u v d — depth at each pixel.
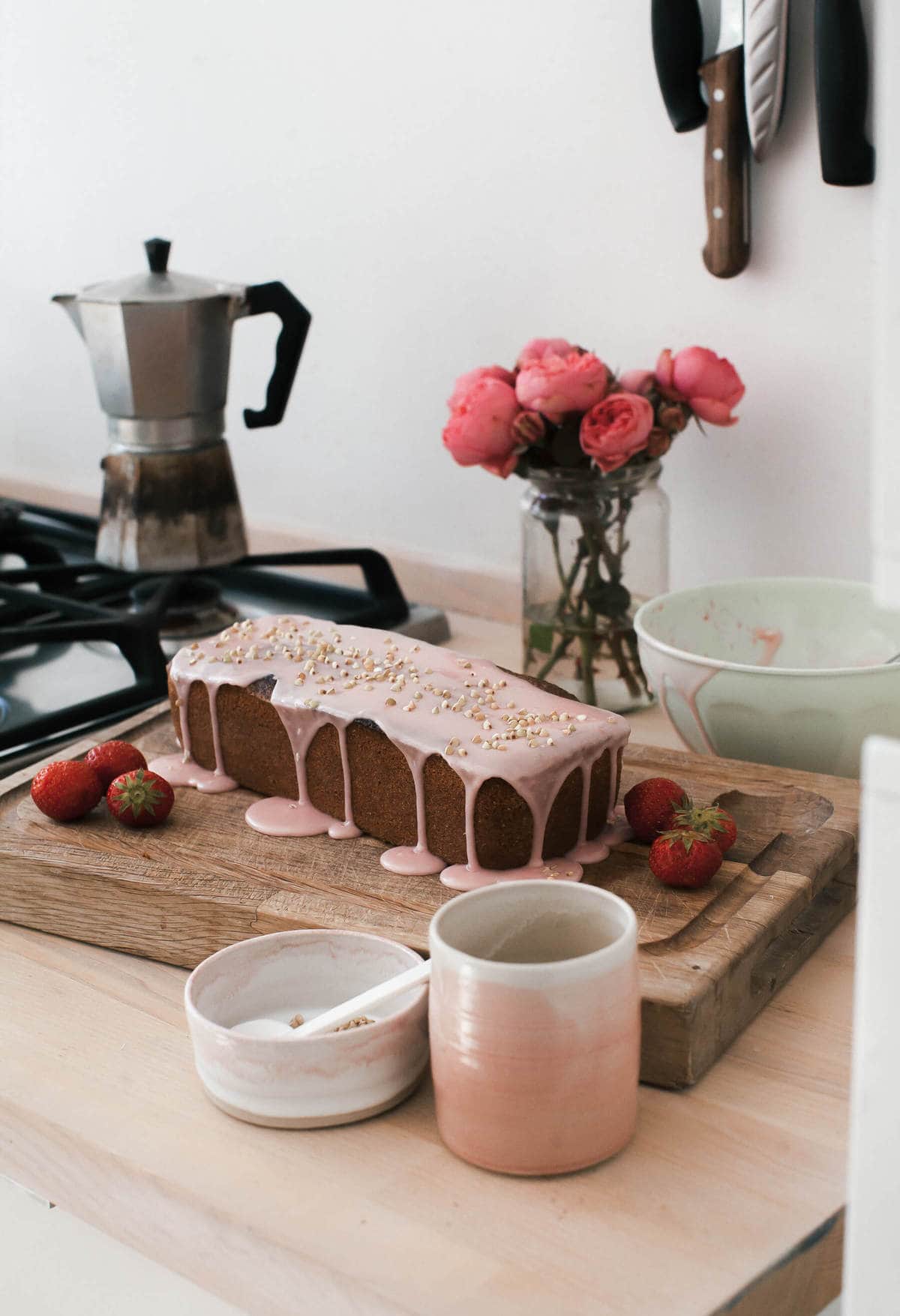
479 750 0.77
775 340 1.07
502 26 1.14
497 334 1.23
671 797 0.78
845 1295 0.45
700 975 0.65
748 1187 0.57
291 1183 0.58
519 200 1.18
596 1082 0.57
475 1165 0.59
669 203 1.09
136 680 1.10
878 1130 0.42
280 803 0.87
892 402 0.37
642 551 1.04
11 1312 0.70
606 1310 0.50
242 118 1.33
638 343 1.15
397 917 0.73
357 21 1.22
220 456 1.20
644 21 1.06
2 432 1.69
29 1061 0.68
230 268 1.40
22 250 1.58
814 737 0.88
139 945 0.78
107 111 1.44
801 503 1.09
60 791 0.84
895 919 0.40
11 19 1.49
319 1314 0.54
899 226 0.36
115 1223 0.61
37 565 1.39
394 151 1.24
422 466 1.32
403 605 1.25
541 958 0.64
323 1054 0.61
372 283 1.30
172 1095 0.65
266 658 0.90
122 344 1.12
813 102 1.00
